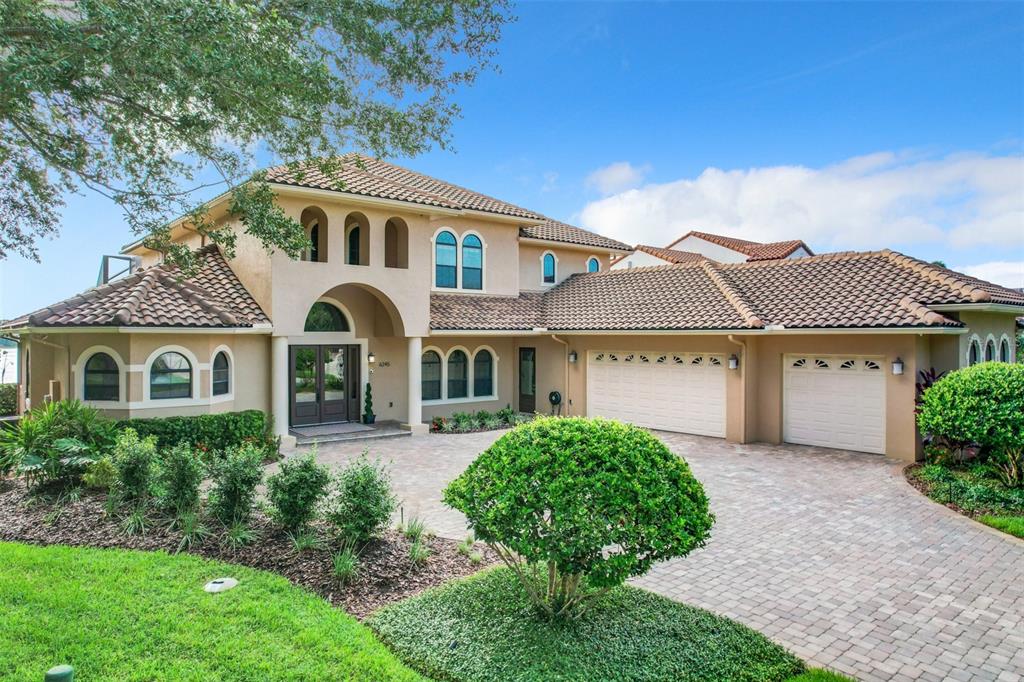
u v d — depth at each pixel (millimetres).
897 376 15109
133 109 7938
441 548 8359
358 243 19281
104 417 13891
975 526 10070
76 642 5586
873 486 12695
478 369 22859
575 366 21609
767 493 12156
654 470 5719
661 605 6555
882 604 7059
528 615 6141
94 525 8742
